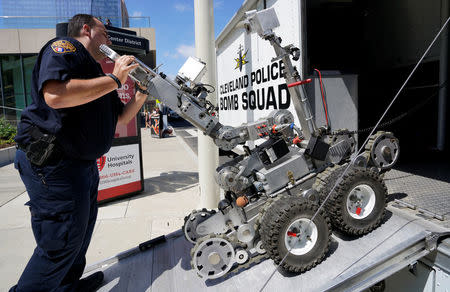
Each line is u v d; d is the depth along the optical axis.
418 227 2.12
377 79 4.66
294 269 2.08
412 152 4.31
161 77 2.22
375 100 4.72
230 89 6.32
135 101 2.38
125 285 2.36
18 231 4.14
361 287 1.84
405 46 4.23
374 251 2.10
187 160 9.20
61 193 1.84
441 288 1.90
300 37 3.06
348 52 3.31
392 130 4.57
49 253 1.88
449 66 3.86
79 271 2.32
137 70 2.16
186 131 19.22
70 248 1.93
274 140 2.46
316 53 3.25
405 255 1.92
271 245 2.06
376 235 2.25
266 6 3.96
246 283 2.17
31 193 1.88
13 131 11.75
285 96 3.66
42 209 1.87
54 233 1.86
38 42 17.33
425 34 3.94
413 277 2.07
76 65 1.76
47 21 17.25
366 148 2.51
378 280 1.86
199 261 2.19
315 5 3.22
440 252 1.90
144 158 9.73
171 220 4.38
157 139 15.30
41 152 1.77
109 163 5.17
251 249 2.54
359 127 4.82
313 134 2.50
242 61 5.34
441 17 3.73
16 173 7.94
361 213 2.28
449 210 2.29
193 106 2.24
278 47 2.47
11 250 3.59
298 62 3.15
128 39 4.97
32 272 1.94
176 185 6.28
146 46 5.36
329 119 3.20
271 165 2.40
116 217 4.54
